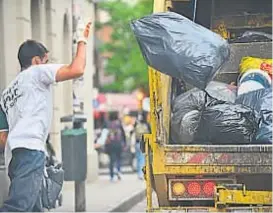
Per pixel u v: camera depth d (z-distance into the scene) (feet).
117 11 227.40
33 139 42.04
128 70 235.61
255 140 43.83
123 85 242.37
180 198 44.04
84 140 67.62
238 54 48.88
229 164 43.16
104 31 253.44
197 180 43.91
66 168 67.21
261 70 46.09
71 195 87.45
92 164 113.50
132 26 42.65
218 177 43.73
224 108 44.32
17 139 41.96
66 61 100.89
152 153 43.96
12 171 42.45
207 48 42.11
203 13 52.65
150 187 44.24
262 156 42.98
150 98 44.73
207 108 44.55
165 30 42.19
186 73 42.16
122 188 102.83
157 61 42.32
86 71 112.06
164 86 44.98
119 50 235.61
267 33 52.70
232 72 47.93
